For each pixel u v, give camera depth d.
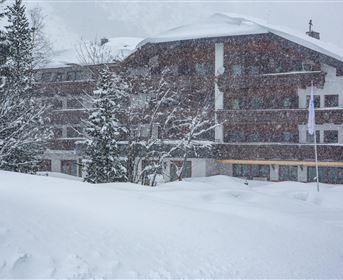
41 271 6.41
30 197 11.02
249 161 36.41
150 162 33.03
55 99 41.03
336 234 12.20
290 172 35.81
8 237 7.07
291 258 9.27
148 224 9.84
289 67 36.41
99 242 8.00
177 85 34.66
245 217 12.63
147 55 39.06
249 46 36.97
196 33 38.09
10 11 34.84
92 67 35.34
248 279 7.68
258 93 36.72
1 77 30.23
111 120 26.56
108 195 12.44
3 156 25.27
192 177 36.66
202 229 10.11
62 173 42.25
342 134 34.50
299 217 13.59
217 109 37.22
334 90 35.19
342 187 27.80
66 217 9.12
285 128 36.31
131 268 7.25
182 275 7.41
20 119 25.53
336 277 8.56
